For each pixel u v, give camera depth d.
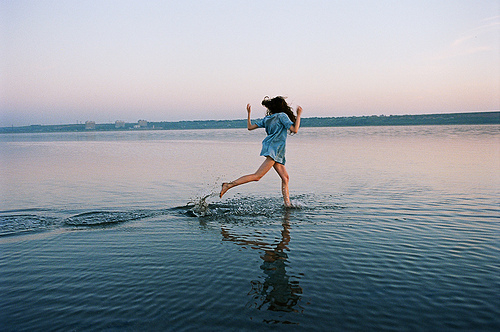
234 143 32.84
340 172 11.23
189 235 4.84
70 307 2.92
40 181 10.34
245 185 9.09
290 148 23.11
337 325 2.59
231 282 3.32
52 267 3.76
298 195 7.65
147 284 3.31
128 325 2.63
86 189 8.83
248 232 4.95
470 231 4.84
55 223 5.54
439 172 10.74
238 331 2.53
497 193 7.43
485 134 35.94
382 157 15.77
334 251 4.12
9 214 6.22
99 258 4.00
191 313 2.78
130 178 10.73
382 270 3.56
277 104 6.68
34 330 2.60
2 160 18.23
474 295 3.01
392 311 2.78
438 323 2.61
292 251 4.14
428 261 3.78
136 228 5.22
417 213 5.90
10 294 3.16
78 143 40.72
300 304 2.90
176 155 19.58
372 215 5.81
